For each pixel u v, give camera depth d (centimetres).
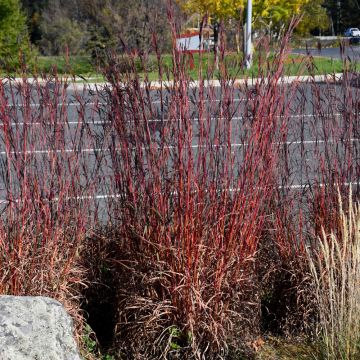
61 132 385
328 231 404
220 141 374
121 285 383
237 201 366
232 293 367
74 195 387
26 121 368
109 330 405
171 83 362
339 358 361
